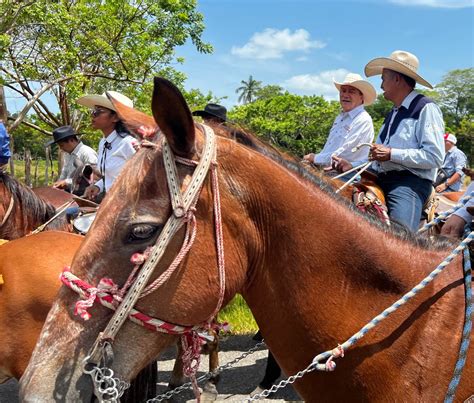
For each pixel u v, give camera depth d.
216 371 2.38
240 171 2.00
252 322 7.11
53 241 3.64
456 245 2.42
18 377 3.41
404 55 4.27
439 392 2.06
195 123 2.10
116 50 15.09
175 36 16.03
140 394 3.57
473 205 2.78
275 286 2.09
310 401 2.17
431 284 2.18
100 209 1.92
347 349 2.06
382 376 2.06
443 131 4.05
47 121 17.67
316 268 2.07
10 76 14.12
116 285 1.84
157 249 1.82
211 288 1.90
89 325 1.85
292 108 41.28
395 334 2.08
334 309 2.09
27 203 4.88
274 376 5.16
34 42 13.86
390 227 2.33
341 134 5.26
